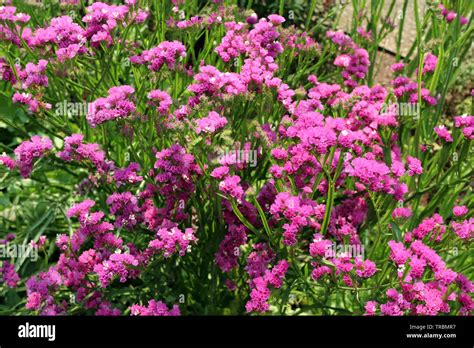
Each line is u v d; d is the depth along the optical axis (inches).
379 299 38.9
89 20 41.5
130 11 42.3
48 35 41.3
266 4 58.1
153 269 39.6
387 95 45.8
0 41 42.4
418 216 45.9
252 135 40.4
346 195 41.6
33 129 48.6
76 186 44.6
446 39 48.4
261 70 40.7
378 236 40.3
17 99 41.1
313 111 41.9
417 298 36.6
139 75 44.8
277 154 38.9
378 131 42.7
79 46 40.6
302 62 49.1
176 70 43.5
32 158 39.5
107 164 39.9
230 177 37.2
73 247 38.9
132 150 40.0
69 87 45.3
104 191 41.9
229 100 39.0
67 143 39.1
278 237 39.4
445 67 47.4
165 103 39.3
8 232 44.4
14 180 44.3
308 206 37.3
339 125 37.3
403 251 36.2
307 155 38.0
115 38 41.6
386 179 38.4
